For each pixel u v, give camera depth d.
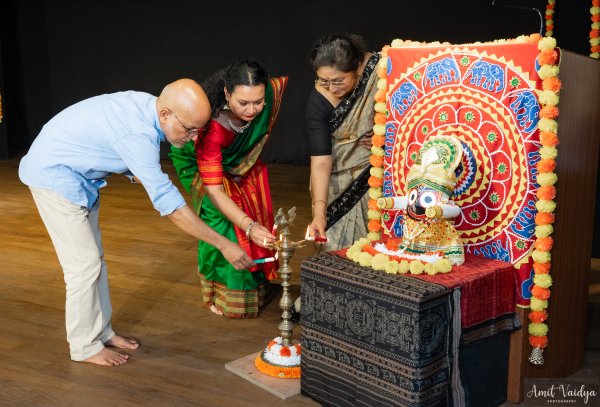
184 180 3.19
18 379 2.63
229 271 3.21
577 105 2.40
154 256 4.33
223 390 2.54
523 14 6.90
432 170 2.21
